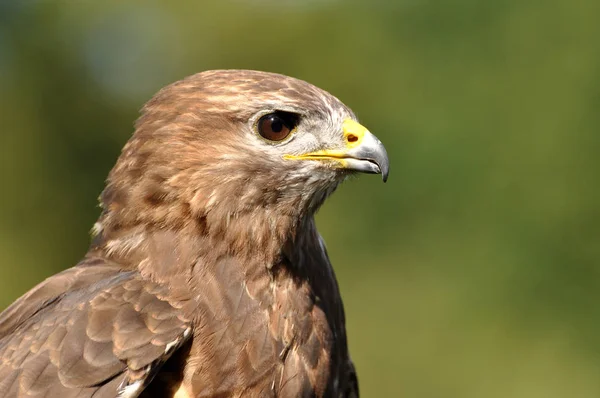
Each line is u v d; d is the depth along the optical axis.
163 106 5.51
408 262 20.20
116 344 4.95
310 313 5.56
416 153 20.52
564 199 18.44
